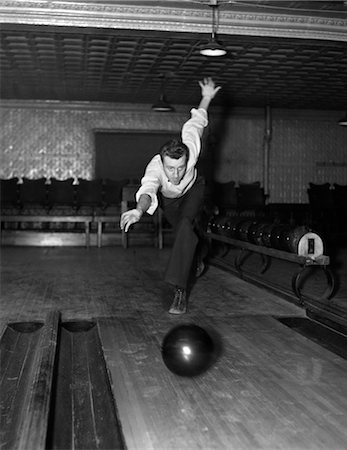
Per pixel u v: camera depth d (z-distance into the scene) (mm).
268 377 3445
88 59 9359
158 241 11875
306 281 7039
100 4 5703
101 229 12102
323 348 4102
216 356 3869
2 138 13570
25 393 3420
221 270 8141
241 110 14461
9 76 10781
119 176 14016
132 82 11383
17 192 12375
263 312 5305
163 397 3092
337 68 10008
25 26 5777
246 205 13180
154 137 14148
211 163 14477
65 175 13812
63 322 4930
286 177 14898
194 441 2547
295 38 6176
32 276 7531
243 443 2523
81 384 3734
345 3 5859
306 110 14758
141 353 3912
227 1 5781
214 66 9883
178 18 5863
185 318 5004
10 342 4441
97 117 13891
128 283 6965
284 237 5637
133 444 2516
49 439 2777
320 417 2830
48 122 13703
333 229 12828
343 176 15086
